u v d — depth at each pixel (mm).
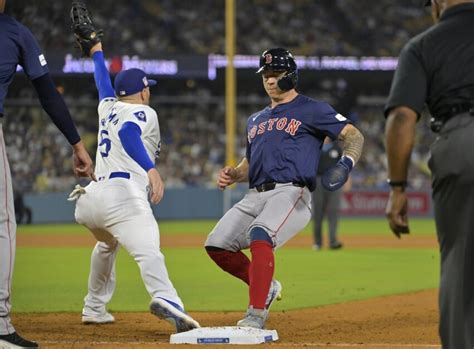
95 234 11750
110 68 55750
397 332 11805
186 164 60156
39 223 51062
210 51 63969
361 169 61688
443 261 7324
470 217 7078
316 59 60156
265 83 11445
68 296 16594
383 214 57188
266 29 67000
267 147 11180
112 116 11430
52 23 38906
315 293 17266
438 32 7336
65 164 55656
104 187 11148
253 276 10648
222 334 10133
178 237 37000
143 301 15805
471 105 7105
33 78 9945
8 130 54875
